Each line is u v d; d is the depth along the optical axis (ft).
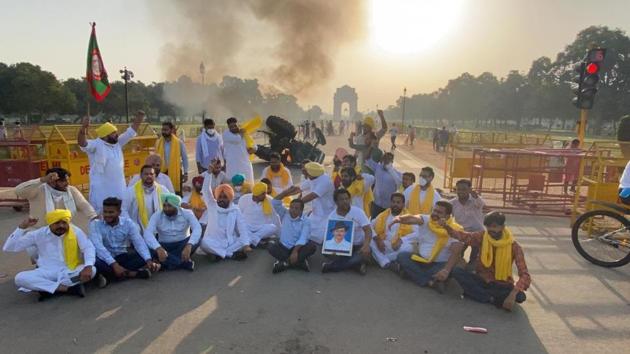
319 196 18.08
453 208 18.24
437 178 43.06
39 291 13.57
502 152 27.96
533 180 30.42
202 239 17.61
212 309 13.33
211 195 18.51
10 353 10.72
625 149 25.04
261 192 19.58
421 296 14.62
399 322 12.72
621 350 11.39
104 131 18.70
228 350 11.01
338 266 16.56
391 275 16.57
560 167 29.07
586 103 34.81
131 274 15.51
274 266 16.51
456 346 11.44
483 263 13.97
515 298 13.37
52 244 13.98
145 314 12.92
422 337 11.87
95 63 19.58
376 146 24.26
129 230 15.58
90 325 12.19
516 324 12.74
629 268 17.62
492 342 11.68
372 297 14.47
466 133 56.13
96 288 14.74
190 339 11.52
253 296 14.35
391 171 22.15
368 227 16.98
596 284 15.89
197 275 16.19
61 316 12.70
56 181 15.42
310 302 13.98
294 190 20.72
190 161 55.11
